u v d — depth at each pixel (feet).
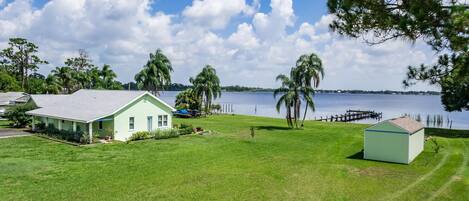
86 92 127.75
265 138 104.53
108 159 70.33
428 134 118.83
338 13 31.81
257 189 50.93
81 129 100.68
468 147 89.51
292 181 55.57
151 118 107.34
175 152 79.20
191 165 65.92
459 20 25.05
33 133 107.14
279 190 50.62
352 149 87.10
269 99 650.02
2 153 74.59
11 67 258.57
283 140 100.99
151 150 81.41
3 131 111.65
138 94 103.45
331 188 51.88
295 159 73.72
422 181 55.83
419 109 354.74
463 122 218.18
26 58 262.67
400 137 70.38
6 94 172.96
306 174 60.23
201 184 53.01
